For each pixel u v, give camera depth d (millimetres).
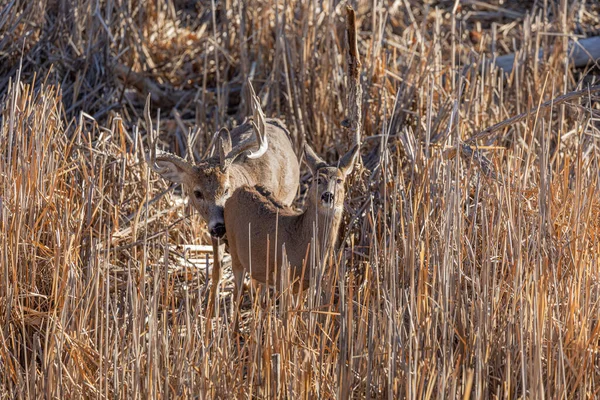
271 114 16969
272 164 12703
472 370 8094
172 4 21281
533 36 18594
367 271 9461
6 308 9906
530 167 11383
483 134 12414
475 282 9547
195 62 19844
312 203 10086
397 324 8836
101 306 9430
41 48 18000
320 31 17375
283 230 10375
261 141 11688
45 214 11086
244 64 17719
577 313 9086
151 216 13008
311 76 16359
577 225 9891
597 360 9055
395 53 16969
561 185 10953
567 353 8930
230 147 12297
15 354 9312
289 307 9156
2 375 9273
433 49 15922
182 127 16172
